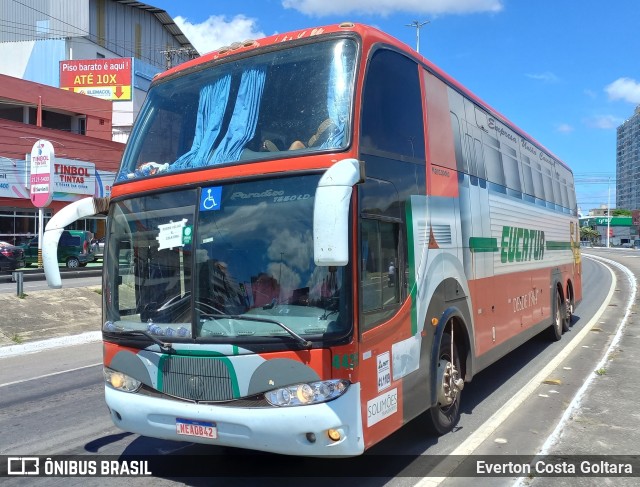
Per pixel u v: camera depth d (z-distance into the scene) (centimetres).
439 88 605
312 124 433
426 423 555
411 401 484
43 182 2712
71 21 4859
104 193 3709
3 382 879
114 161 3797
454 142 627
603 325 1326
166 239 453
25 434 614
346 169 368
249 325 406
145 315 455
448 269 575
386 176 462
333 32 464
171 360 429
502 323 755
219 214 434
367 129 440
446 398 569
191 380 419
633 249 7094
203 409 411
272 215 418
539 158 1054
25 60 4769
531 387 767
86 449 562
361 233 413
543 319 1003
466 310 620
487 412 659
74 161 3509
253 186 428
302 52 468
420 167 531
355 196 409
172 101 514
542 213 1026
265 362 393
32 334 1281
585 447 535
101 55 5053
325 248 354
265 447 397
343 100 432
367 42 462
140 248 470
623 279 2653
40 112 3744
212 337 411
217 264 426
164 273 451
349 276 396
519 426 607
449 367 577
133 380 453
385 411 436
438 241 556
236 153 449
